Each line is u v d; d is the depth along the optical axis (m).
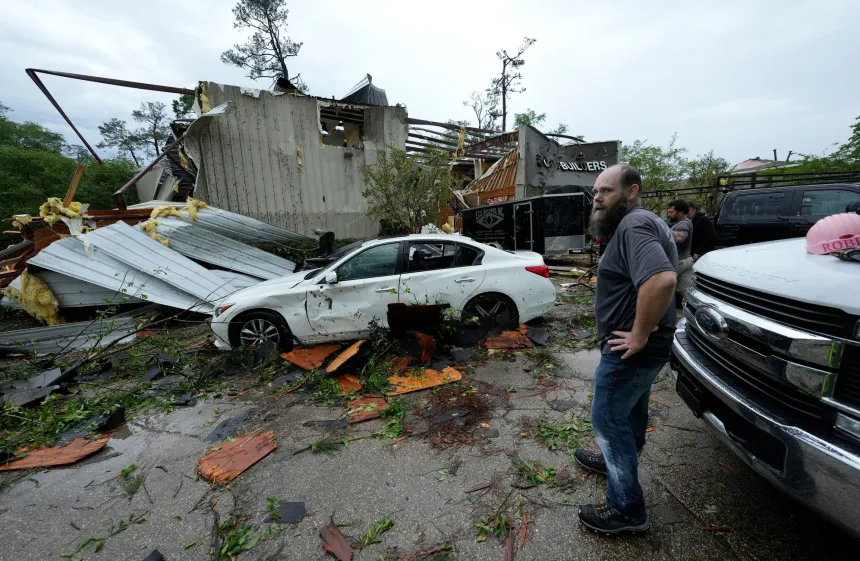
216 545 1.89
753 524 1.85
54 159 14.44
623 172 1.66
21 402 3.30
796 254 1.89
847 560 1.62
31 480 2.45
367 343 3.99
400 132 11.46
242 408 3.28
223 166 9.26
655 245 1.46
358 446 2.65
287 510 2.09
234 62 24.88
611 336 1.67
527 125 12.26
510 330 4.49
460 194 15.26
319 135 10.35
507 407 3.08
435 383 3.48
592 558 1.72
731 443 1.76
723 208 7.16
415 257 4.45
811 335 1.41
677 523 1.87
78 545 1.93
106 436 2.94
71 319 6.38
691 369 2.04
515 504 2.06
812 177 10.11
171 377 3.98
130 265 6.18
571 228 9.43
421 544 1.84
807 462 1.35
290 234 8.93
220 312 4.18
